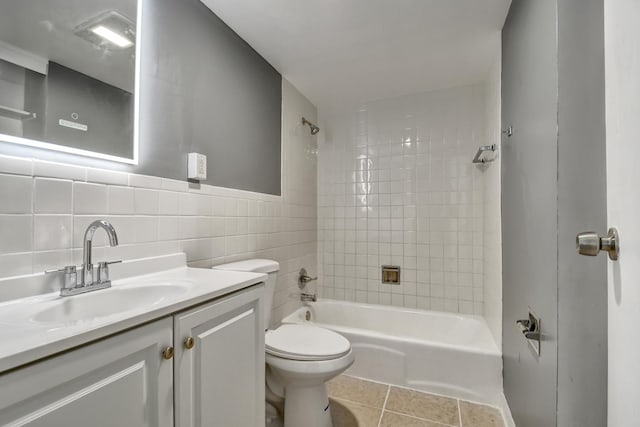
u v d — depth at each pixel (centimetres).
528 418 117
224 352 94
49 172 89
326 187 275
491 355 164
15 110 84
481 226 223
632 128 50
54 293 87
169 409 75
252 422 106
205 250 145
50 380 52
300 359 129
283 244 218
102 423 61
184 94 136
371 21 157
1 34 82
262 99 194
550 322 94
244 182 176
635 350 48
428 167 241
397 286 248
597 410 74
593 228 77
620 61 54
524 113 121
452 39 172
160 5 126
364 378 187
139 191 115
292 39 174
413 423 148
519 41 129
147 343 70
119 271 106
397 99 253
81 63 100
